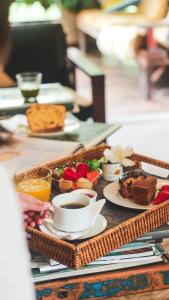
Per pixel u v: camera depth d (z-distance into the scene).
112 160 1.63
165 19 4.88
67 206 1.34
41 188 1.46
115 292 1.33
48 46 3.26
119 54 5.11
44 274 1.31
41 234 1.26
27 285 0.79
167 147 3.44
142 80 4.59
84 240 1.29
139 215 1.33
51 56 3.27
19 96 2.54
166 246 1.56
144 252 1.36
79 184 1.53
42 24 3.25
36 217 1.31
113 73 5.50
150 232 1.36
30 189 1.46
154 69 4.79
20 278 0.78
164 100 4.50
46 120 2.09
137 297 1.33
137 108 4.31
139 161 1.72
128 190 1.47
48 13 5.41
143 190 1.43
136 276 1.33
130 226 1.31
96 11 5.95
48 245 1.26
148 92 4.51
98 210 1.37
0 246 0.77
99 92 2.86
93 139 2.03
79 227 1.30
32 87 2.41
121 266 1.34
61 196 1.35
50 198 1.53
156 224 1.37
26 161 1.70
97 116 2.89
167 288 1.35
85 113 2.90
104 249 1.26
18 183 1.49
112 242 1.28
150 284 1.34
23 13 5.19
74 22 6.15
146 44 4.69
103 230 1.32
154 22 4.59
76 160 1.72
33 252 1.33
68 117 2.29
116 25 5.18
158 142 3.54
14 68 3.24
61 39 3.27
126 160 1.67
